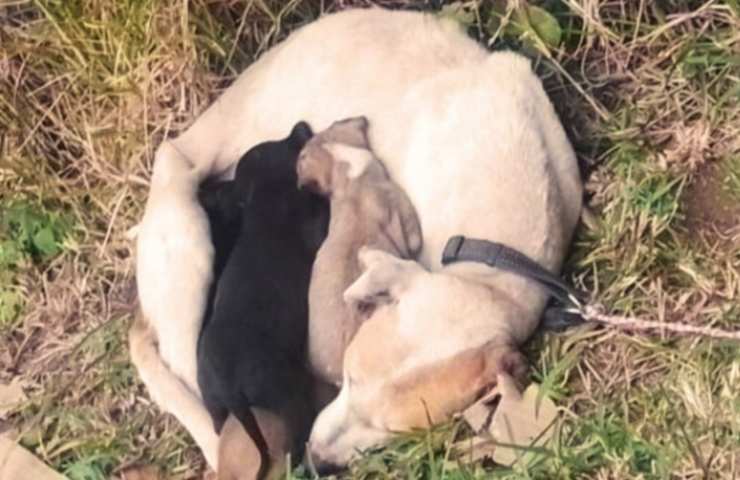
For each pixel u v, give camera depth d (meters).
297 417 1.45
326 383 1.47
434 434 1.42
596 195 1.58
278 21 1.71
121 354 1.64
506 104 1.51
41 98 1.76
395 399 1.40
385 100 1.55
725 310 1.51
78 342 1.67
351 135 1.51
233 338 1.44
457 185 1.48
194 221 1.53
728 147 1.58
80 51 1.74
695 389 1.47
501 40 1.64
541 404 1.45
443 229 1.48
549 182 1.49
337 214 1.47
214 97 1.72
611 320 1.50
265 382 1.44
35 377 1.67
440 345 1.40
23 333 1.70
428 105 1.53
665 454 1.44
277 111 1.59
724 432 1.44
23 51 1.75
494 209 1.47
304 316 1.47
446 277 1.42
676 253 1.54
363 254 1.43
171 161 1.58
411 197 1.50
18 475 1.60
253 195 1.51
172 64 1.72
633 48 1.63
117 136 1.73
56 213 1.73
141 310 1.55
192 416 1.51
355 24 1.59
